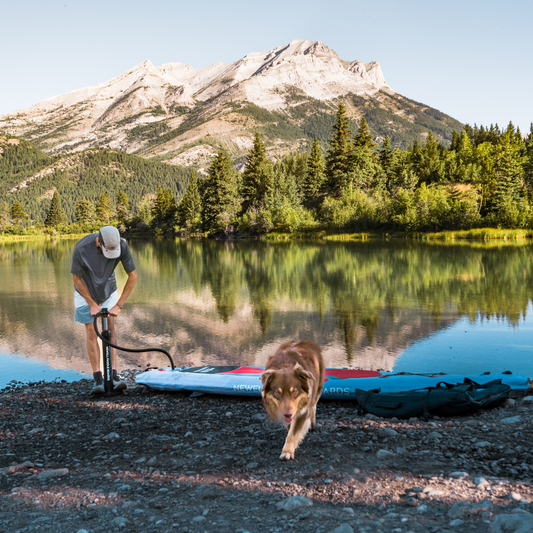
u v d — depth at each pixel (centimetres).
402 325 1209
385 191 8481
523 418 461
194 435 478
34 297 1870
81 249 648
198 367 741
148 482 362
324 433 456
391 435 439
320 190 8944
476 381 596
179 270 2855
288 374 373
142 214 13938
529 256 3195
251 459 398
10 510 321
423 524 265
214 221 9056
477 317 1272
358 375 639
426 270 2475
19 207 14300
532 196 7469
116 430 509
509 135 10344
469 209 6644
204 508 310
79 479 375
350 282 2095
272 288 1972
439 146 11931
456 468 351
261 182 8719
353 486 329
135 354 991
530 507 274
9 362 949
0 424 545
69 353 1018
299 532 269
